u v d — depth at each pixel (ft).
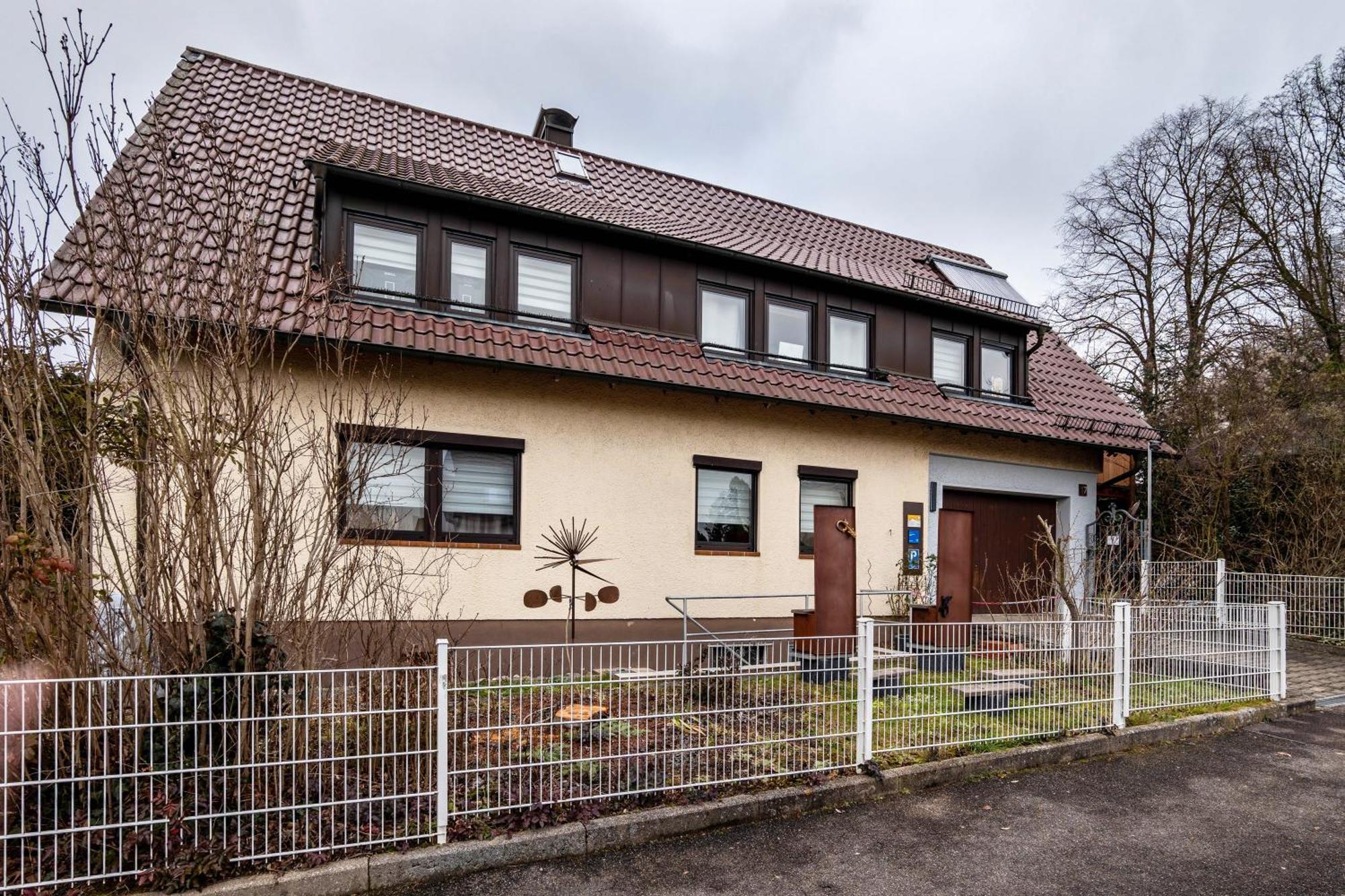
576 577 27.78
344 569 16.10
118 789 12.78
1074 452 42.22
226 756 12.73
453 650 14.26
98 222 16.71
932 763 18.40
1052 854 14.62
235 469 18.63
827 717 17.80
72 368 14.12
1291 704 26.25
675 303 31.99
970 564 29.17
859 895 12.87
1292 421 46.16
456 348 25.02
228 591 14.28
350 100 37.19
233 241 22.75
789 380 32.48
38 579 12.46
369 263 27.07
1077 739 20.94
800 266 34.04
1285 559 44.73
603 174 40.34
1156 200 66.80
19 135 13.82
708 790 15.99
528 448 27.27
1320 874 13.98
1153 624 23.81
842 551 25.99
